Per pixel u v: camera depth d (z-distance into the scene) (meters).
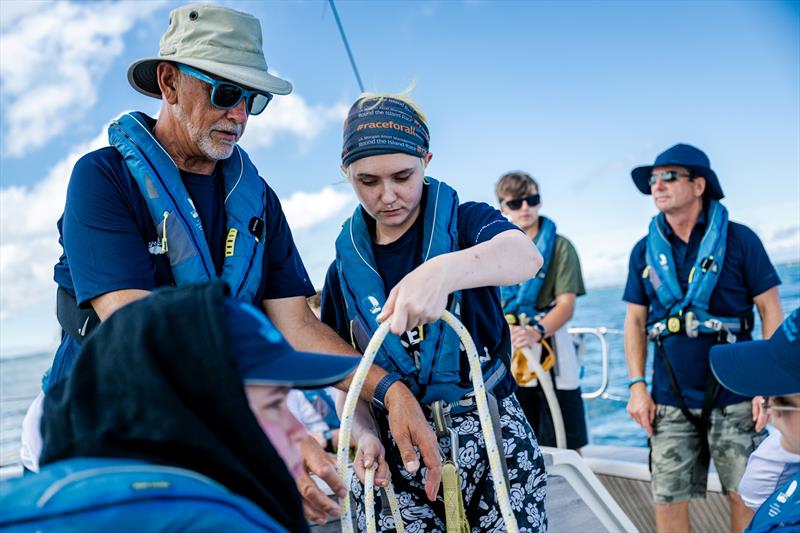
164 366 0.89
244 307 0.98
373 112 1.83
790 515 1.44
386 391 1.81
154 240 1.85
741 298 3.61
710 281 3.58
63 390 0.98
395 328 1.44
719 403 3.48
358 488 1.95
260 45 1.93
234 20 1.87
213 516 0.85
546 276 4.47
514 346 4.27
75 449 0.91
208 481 0.89
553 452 2.57
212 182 1.97
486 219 1.91
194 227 1.85
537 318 4.43
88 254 1.75
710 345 3.58
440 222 1.92
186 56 1.83
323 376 1.00
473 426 1.84
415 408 1.77
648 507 3.95
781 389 1.71
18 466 3.14
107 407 0.90
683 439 3.62
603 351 4.65
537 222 4.60
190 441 0.87
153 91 2.03
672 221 3.75
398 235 1.97
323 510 1.52
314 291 2.15
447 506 1.66
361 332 1.93
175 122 1.89
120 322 0.93
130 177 1.83
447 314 1.47
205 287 0.94
